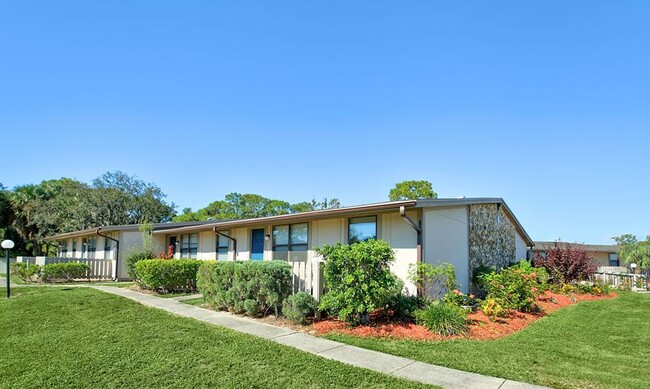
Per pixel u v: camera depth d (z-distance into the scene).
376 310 9.10
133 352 6.40
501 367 5.90
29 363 5.96
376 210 10.36
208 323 8.52
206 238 18.70
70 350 6.59
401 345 7.00
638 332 8.75
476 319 9.08
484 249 14.80
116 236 22.05
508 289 10.28
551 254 17.61
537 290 11.60
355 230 12.12
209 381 5.18
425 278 9.79
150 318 8.95
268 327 8.25
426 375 5.45
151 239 19.06
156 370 5.58
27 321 8.83
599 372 5.80
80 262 20.86
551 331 8.70
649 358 6.68
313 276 9.02
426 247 10.63
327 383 5.10
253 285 9.21
